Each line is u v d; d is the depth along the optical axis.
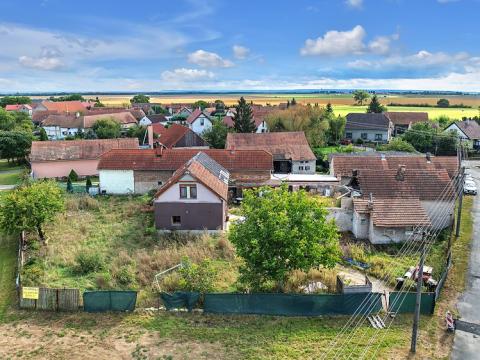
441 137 81.06
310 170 68.31
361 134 102.62
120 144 70.56
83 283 30.16
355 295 25.84
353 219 41.50
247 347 22.52
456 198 46.88
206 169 45.78
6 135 79.00
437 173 46.28
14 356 21.72
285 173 65.88
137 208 48.69
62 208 39.59
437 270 32.06
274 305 25.81
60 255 35.06
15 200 36.03
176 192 41.31
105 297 26.09
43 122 119.94
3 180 66.56
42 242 37.72
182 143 74.69
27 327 24.42
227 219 45.34
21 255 33.47
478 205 49.84
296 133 73.62
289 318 25.52
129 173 55.22
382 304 27.06
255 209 28.95
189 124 110.50
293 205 27.94
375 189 45.00
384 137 101.25
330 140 99.19
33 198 36.28
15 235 39.56
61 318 25.41
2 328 24.27
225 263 34.03
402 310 26.02
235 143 71.25
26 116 127.69
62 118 114.12
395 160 57.31
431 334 23.92
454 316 25.80
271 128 90.12
